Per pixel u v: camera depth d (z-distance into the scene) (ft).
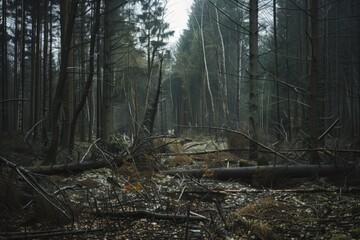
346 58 75.41
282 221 16.60
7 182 17.03
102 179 25.63
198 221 16.72
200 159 37.63
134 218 17.38
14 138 46.21
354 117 80.59
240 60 96.89
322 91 59.98
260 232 14.67
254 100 34.30
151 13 90.89
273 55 76.59
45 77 61.46
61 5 35.76
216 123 88.84
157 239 14.38
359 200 20.24
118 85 91.56
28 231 14.82
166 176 27.53
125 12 79.20
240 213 17.38
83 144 57.06
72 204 18.33
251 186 26.58
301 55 66.69
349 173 25.80
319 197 21.58
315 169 26.78
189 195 22.08
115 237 14.65
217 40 101.86
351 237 13.93
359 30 61.67
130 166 26.37
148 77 80.89
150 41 92.43
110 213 17.49
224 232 14.98
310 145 29.37
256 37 34.68
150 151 29.48
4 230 14.67
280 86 75.72
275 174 26.40
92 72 32.60
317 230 15.11
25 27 86.43
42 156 36.96
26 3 77.46
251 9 34.76
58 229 15.21
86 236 14.75
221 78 95.20
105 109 46.70
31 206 17.48
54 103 29.32
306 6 48.65
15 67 82.02
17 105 90.27
